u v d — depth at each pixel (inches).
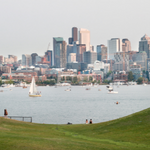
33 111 7342.5
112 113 6879.9
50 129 2504.9
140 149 1798.7
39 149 1660.9
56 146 1744.6
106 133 2240.4
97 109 7706.7
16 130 2320.4
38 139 1881.2
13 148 1642.5
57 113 6855.3
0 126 2447.1
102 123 2628.0
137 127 2242.9
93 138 2111.2
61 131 2423.7
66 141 1911.9
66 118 6028.5
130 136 2082.9
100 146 1830.7
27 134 2149.4
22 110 7608.3
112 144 1911.9
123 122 2452.0
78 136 2202.3
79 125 2704.2
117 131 2244.1
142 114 2529.5
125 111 7283.5
